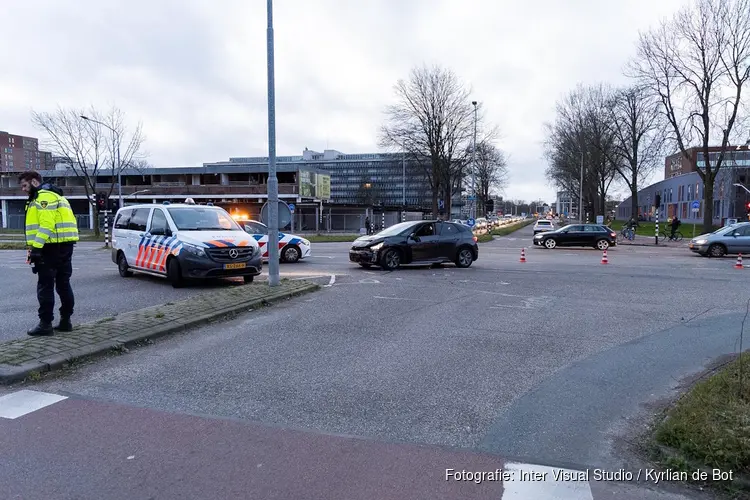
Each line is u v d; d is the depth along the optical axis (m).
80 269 15.05
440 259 15.94
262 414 4.33
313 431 4.01
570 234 29.16
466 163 46.12
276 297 9.46
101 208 28.11
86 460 3.48
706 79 33.44
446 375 5.43
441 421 4.26
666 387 5.16
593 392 5.00
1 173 60.94
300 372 5.45
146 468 3.38
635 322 8.11
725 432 3.60
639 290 11.36
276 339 6.79
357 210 57.56
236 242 11.32
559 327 7.70
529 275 14.08
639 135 45.06
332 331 7.26
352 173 97.81
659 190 86.25
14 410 4.33
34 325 7.35
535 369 5.68
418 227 15.83
